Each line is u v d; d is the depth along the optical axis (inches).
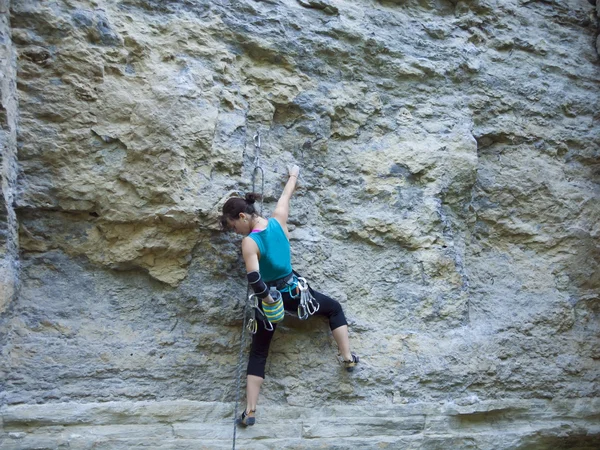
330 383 189.5
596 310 231.8
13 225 170.6
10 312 167.8
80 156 177.8
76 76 179.2
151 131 181.6
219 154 188.9
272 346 188.5
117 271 182.9
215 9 200.5
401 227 206.2
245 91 200.2
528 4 250.2
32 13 177.3
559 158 241.4
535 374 213.6
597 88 251.9
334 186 206.7
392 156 212.1
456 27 235.5
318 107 207.8
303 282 179.8
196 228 183.3
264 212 194.4
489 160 233.0
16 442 159.6
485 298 219.3
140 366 176.4
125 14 189.0
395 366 195.6
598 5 256.4
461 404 198.1
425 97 223.8
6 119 165.3
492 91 233.5
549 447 211.3
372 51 217.9
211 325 185.9
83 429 166.1
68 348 171.9
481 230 227.3
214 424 177.6
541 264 229.5
